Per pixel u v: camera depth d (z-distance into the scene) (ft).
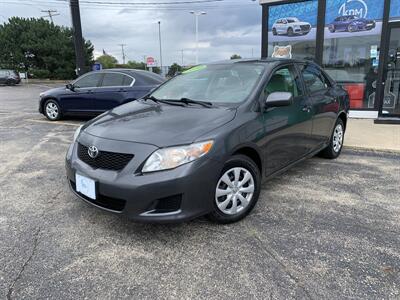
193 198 9.50
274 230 10.66
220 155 9.93
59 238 10.20
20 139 23.57
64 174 15.98
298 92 14.32
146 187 9.15
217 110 11.29
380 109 29.50
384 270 8.64
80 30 45.24
